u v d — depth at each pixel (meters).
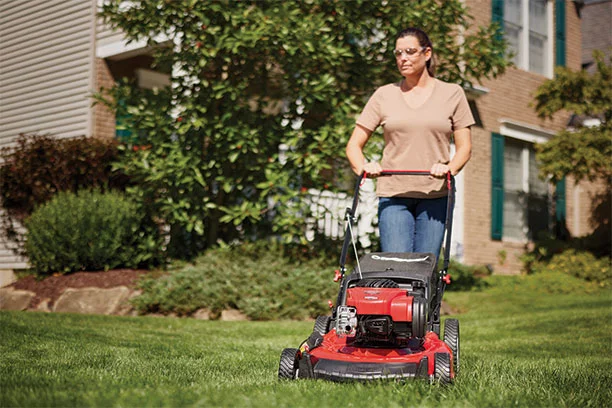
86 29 14.60
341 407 3.15
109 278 10.67
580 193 18.25
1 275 15.21
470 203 15.37
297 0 10.56
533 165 17.28
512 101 16.64
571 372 4.87
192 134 10.54
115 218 11.25
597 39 20.09
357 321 3.95
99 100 11.11
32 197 12.66
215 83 10.39
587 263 15.01
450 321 4.84
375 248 10.98
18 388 3.47
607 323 9.02
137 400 3.11
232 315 9.77
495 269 15.73
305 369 4.01
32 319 8.29
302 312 9.69
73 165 12.24
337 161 11.09
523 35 17.06
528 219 17.00
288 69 10.47
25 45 15.77
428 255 4.54
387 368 3.86
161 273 10.68
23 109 15.71
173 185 10.48
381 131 10.11
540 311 10.85
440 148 4.91
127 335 7.28
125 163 10.78
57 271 11.45
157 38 13.16
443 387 3.76
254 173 10.79
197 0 10.13
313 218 10.79
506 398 3.51
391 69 11.03
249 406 3.07
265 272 10.16
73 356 5.36
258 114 10.70
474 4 15.46
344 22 10.70
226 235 11.61
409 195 4.87
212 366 5.02
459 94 4.94
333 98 10.55
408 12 10.62
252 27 9.86
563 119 18.23
